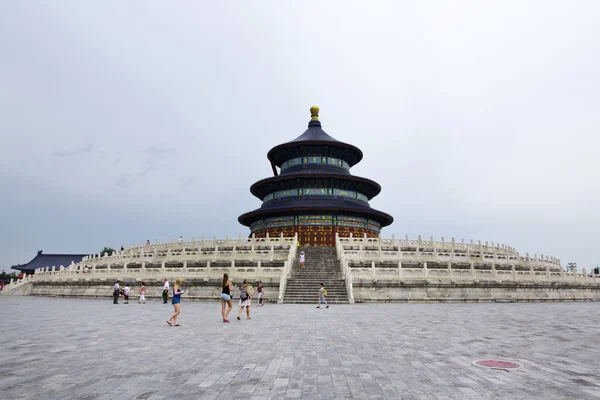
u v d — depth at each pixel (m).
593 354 14.52
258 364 12.84
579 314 29.69
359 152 89.56
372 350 15.20
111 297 50.81
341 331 20.25
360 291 41.59
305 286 43.00
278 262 50.31
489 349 15.45
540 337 18.39
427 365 12.73
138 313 30.45
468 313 30.16
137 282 48.72
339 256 50.78
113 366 12.52
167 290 42.47
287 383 10.62
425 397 9.41
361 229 79.81
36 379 10.95
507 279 46.31
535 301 46.50
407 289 42.09
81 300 48.44
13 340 17.56
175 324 22.67
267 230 80.94
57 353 14.58
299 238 77.06
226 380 10.90
